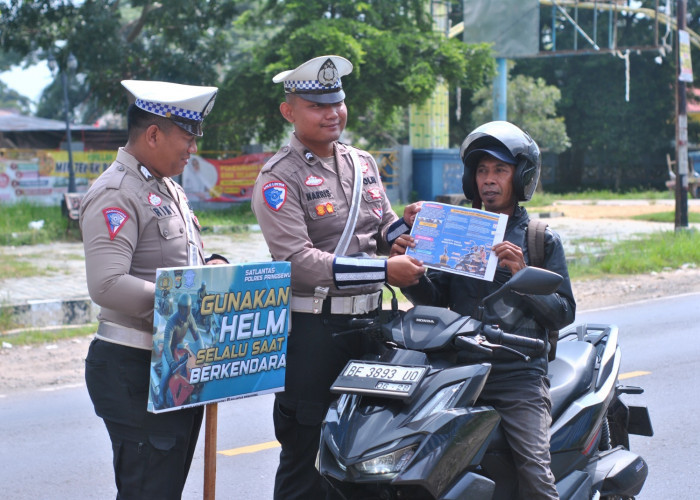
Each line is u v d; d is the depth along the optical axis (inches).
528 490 128.8
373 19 895.1
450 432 116.5
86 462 214.4
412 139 1087.6
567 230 800.9
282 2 911.0
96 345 128.6
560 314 136.7
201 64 947.3
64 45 900.0
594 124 1740.9
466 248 133.0
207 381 123.8
